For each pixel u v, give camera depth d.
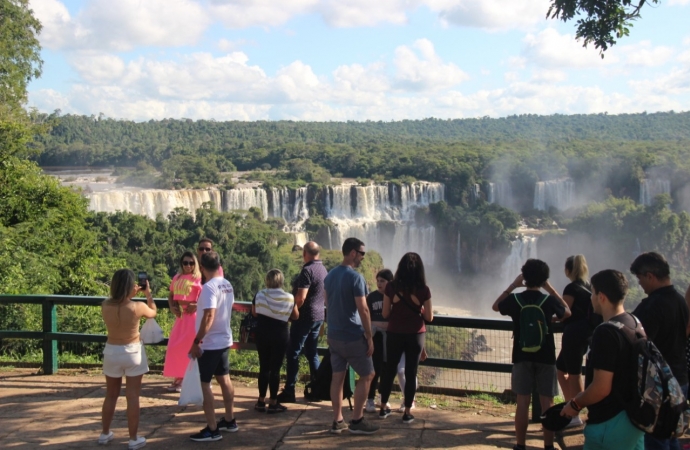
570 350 4.96
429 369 9.60
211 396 5.11
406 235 68.56
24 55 23.33
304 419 5.68
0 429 5.43
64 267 16.92
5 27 22.38
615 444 3.58
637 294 46.97
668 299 4.16
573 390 4.98
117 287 4.91
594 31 8.20
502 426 5.59
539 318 4.77
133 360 4.94
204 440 5.10
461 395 6.53
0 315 9.14
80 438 5.22
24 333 7.21
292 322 6.10
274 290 5.72
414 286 5.30
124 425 5.53
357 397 5.23
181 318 6.29
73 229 17.98
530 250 66.00
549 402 4.85
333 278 5.23
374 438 5.23
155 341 6.12
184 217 54.78
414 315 5.36
